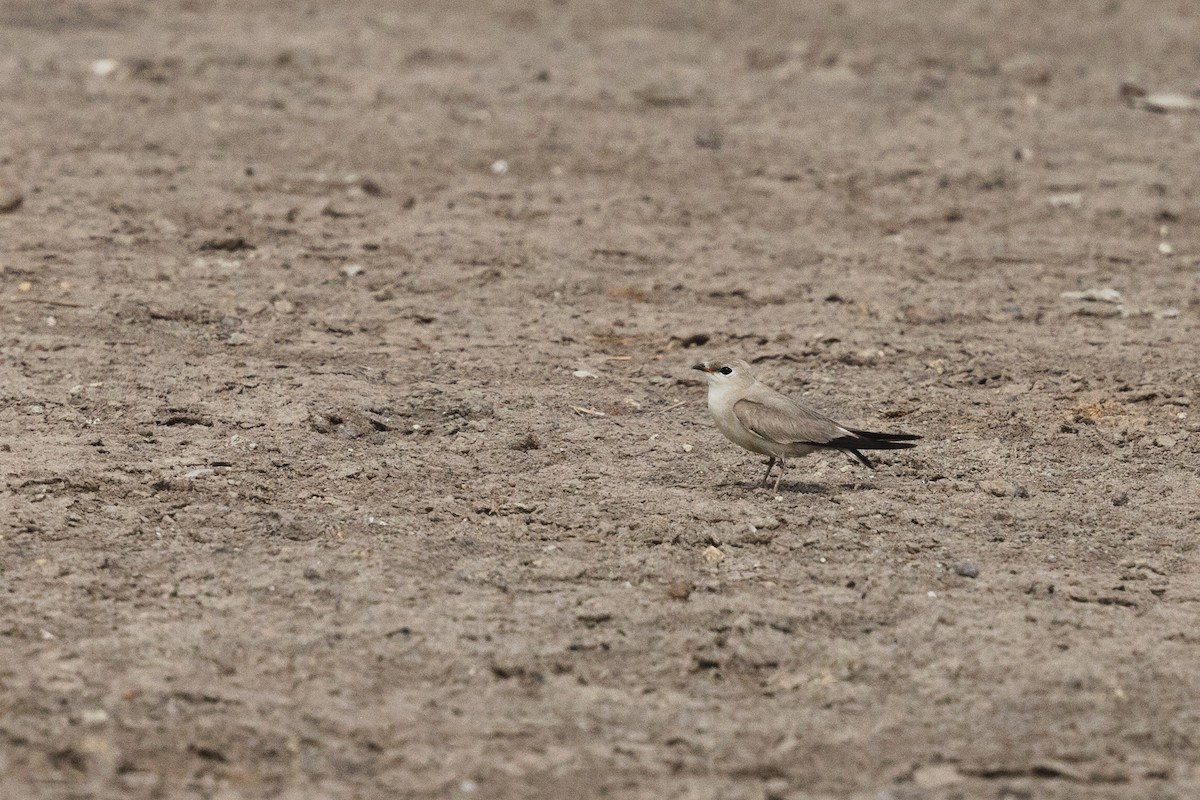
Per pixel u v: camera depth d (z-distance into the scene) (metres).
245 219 20.53
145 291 17.78
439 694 9.79
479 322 17.48
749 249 20.39
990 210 22.27
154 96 26.23
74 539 11.65
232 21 32.78
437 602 10.93
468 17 34.34
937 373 16.34
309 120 25.33
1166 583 11.62
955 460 14.06
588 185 22.72
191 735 9.15
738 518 12.53
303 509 12.41
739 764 9.13
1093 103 28.22
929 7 37.66
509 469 13.50
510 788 8.81
